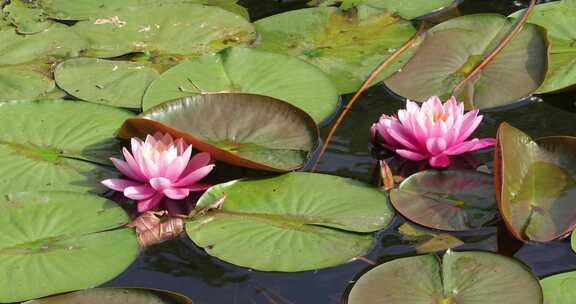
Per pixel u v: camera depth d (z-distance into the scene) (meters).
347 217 2.24
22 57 3.17
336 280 2.04
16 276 2.04
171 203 2.39
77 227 2.24
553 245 2.12
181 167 2.37
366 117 2.77
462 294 1.93
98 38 3.28
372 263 2.08
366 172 2.49
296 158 2.50
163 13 3.44
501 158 2.17
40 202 2.33
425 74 2.96
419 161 2.56
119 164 2.42
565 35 3.12
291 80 2.94
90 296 1.98
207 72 2.98
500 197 2.12
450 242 2.14
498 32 3.12
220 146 2.54
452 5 3.49
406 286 1.97
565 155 2.37
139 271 2.10
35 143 2.62
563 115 2.72
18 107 2.79
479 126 2.68
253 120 2.64
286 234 2.18
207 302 1.99
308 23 3.36
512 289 1.93
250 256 2.11
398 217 2.25
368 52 3.13
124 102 2.88
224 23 3.38
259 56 3.06
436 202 2.29
